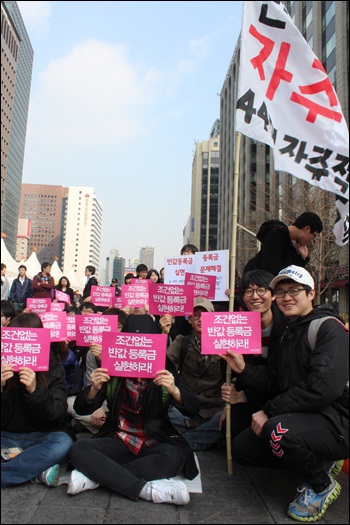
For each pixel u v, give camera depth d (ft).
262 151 165.99
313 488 9.91
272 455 11.64
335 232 12.58
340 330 10.44
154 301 18.08
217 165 362.33
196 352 15.61
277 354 11.76
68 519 9.25
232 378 15.30
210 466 12.94
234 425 13.73
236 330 12.05
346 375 9.99
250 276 13.10
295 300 11.28
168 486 10.21
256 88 12.86
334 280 91.20
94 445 11.29
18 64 264.93
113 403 12.15
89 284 41.65
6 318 13.99
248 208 161.17
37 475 10.98
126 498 10.38
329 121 12.85
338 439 10.00
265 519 9.59
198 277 21.34
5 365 11.23
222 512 9.86
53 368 12.89
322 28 99.76
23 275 43.21
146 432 11.93
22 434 11.96
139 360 11.62
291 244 15.57
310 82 13.05
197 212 358.84
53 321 17.63
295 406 10.02
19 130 253.85
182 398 11.69
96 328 18.52
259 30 13.09
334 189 12.48
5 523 8.98
